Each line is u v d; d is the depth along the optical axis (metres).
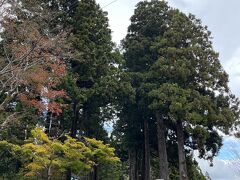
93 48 30.17
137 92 35.62
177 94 32.22
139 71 37.59
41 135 20.95
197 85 33.88
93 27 31.06
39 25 20.55
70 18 30.62
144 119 37.88
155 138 39.03
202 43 34.62
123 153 43.62
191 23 35.34
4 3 18.47
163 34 36.72
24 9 19.75
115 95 32.19
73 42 29.14
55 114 28.77
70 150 20.91
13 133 25.95
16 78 17.81
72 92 28.05
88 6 31.25
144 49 37.88
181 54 33.91
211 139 34.66
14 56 19.06
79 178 29.56
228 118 32.44
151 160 44.31
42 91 22.45
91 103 30.50
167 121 37.19
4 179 26.06
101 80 30.11
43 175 23.62
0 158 25.98
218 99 33.91
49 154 20.77
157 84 35.12
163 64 34.16
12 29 19.08
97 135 32.66
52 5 30.62
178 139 33.94
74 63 30.06
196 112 31.67
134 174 42.25
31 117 26.36
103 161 23.50
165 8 39.03
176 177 41.66
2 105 18.27
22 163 25.33
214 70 33.94
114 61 32.72
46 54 19.11
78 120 31.78
